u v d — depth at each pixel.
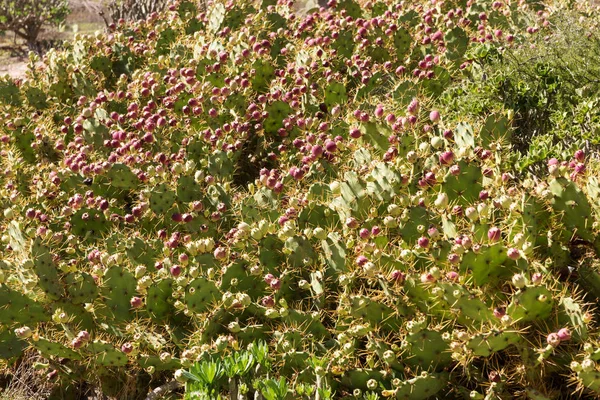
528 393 3.13
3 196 5.30
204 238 4.46
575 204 3.50
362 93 5.84
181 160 5.16
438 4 7.52
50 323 4.02
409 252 3.47
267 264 3.84
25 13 15.03
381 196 3.84
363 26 6.80
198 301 3.63
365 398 3.26
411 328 3.19
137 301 3.78
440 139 4.08
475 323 3.25
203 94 5.85
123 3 12.53
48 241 4.25
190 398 3.21
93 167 5.17
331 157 4.70
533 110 5.12
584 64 5.37
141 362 3.68
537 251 3.58
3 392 4.16
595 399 3.16
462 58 6.19
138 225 4.75
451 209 3.79
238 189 5.55
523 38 6.40
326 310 3.69
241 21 7.87
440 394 3.34
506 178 3.86
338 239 3.74
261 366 3.44
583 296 3.37
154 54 7.75
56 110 6.80
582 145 4.54
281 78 6.01
